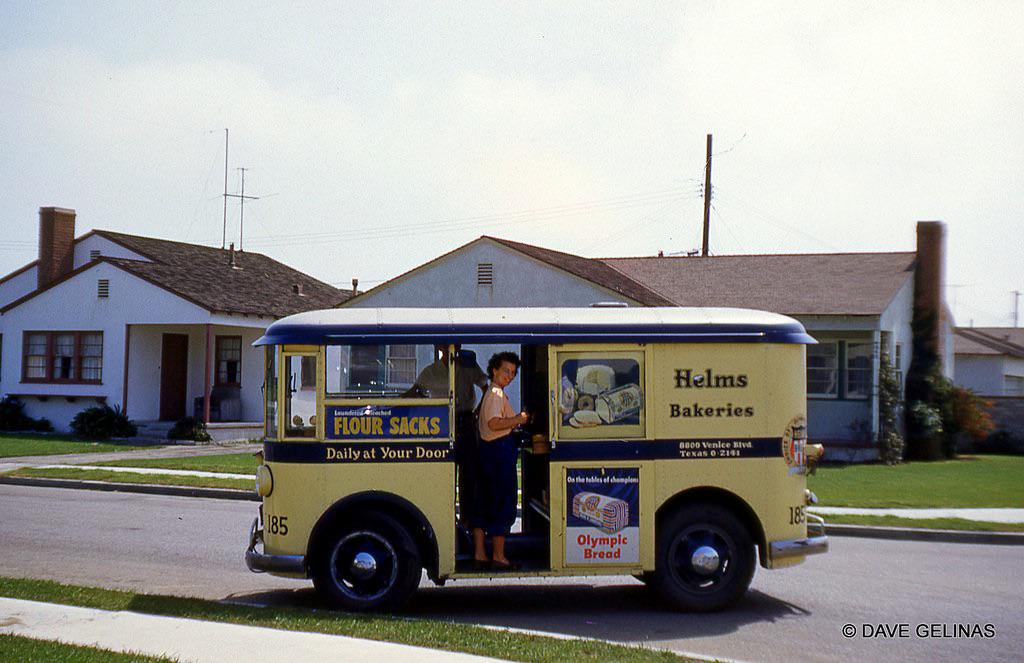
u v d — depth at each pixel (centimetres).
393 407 869
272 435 880
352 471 864
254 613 815
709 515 891
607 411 885
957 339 4012
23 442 2694
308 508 860
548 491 893
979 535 1366
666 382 892
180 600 862
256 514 1530
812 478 2036
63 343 3066
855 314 2378
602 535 878
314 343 866
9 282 3712
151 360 3033
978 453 2959
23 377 3103
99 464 2158
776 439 905
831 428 2547
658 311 918
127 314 2953
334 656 686
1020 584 1042
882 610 911
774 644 787
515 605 923
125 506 1611
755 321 910
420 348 880
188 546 1220
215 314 2886
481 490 881
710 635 813
